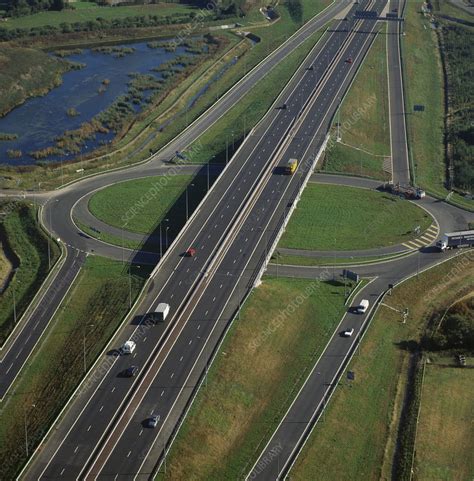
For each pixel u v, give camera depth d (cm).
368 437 17775
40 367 19638
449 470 16950
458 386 19525
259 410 18162
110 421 17312
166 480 15862
